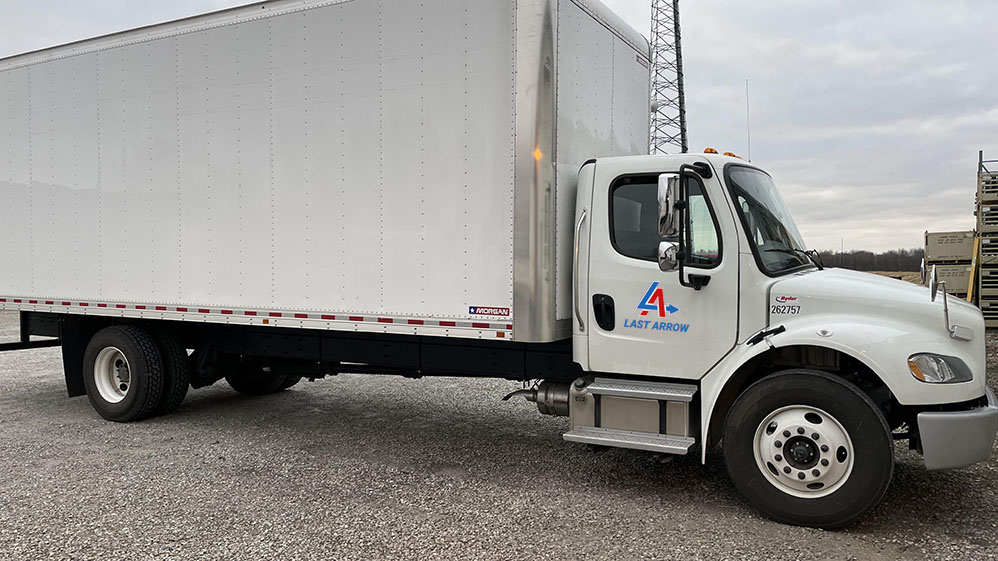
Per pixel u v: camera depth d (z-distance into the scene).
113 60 7.07
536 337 5.07
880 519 4.57
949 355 4.29
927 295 4.56
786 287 4.66
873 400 4.59
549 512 4.73
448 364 6.10
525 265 5.05
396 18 5.54
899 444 6.43
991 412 4.28
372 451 6.27
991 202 13.88
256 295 6.31
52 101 7.55
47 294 7.71
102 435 6.84
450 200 5.35
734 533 4.36
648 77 6.86
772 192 5.42
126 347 7.20
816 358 4.87
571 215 5.38
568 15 5.29
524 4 5.02
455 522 4.54
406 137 5.52
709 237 4.84
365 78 5.68
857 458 4.27
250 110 6.27
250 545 4.18
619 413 5.11
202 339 7.54
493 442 6.58
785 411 4.52
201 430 7.04
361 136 5.72
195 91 6.57
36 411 7.98
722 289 4.78
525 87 5.02
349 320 5.82
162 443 6.53
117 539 4.27
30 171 7.77
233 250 6.42
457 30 5.29
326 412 7.90
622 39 6.27
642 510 4.78
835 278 4.74
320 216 5.94
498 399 8.60
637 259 5.04
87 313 7.41
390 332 5.64
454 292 5.36
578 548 4.13
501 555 4.03
